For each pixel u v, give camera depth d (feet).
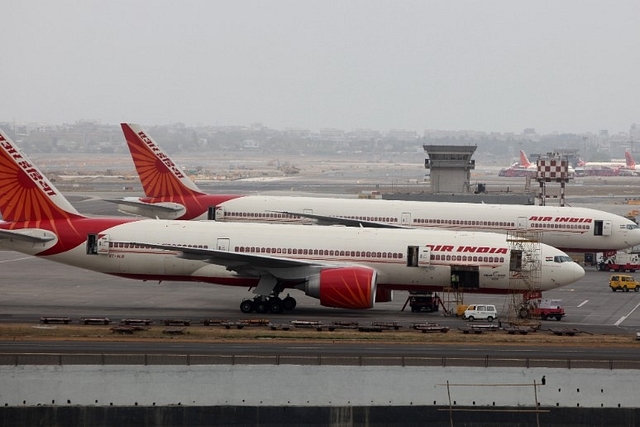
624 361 429.38
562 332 516.73
